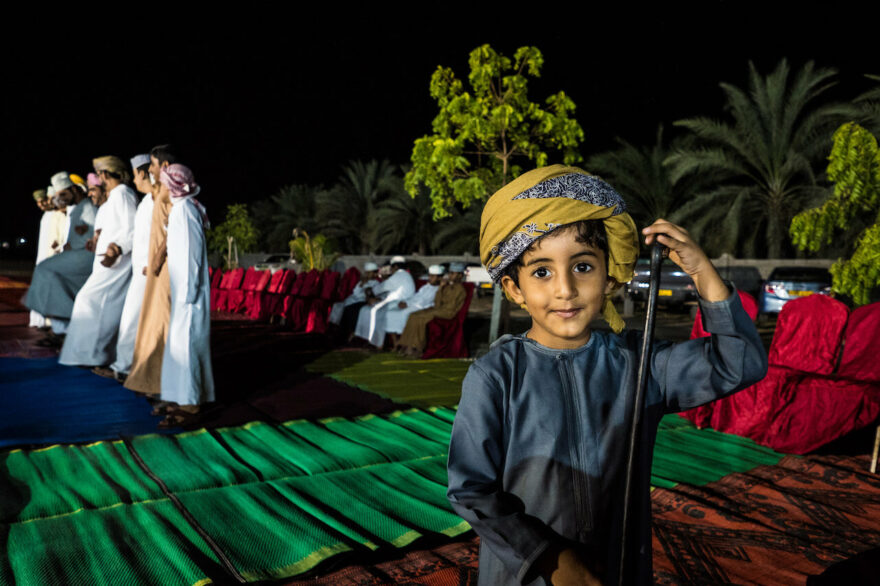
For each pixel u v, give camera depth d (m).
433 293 8.16
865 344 3.91
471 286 7.73
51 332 8.14
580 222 1.00
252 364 6.76
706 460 3.69
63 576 2.21
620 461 1.06
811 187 16.83
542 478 1.04
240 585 2.17
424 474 3.38
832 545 2.59
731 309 1.00
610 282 1.10
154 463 3.42
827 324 4.10
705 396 1.08
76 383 5.36
